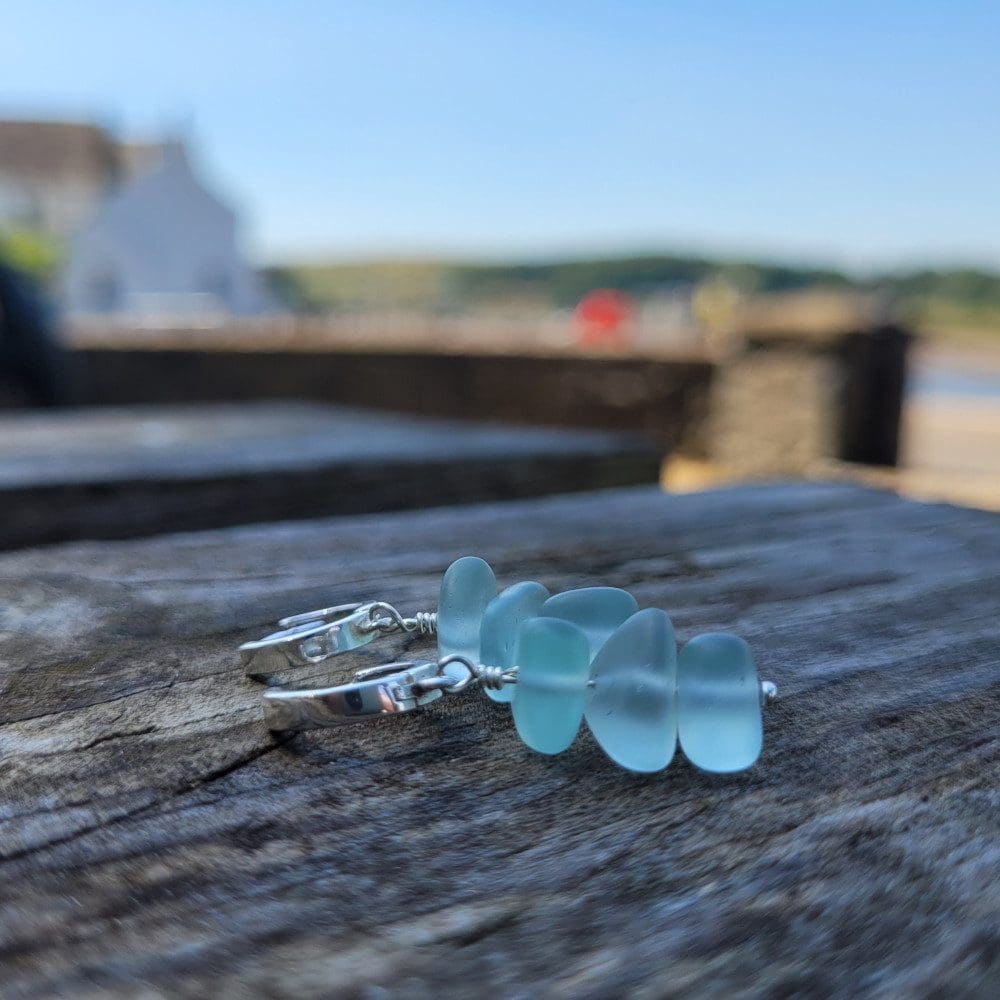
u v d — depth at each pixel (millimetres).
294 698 85
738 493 198
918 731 90
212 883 67
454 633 98
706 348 668
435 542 153
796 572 139
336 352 796
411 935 63
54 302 615
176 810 75
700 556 148
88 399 702
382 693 84
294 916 64
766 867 70
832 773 82
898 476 602
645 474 275
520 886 67
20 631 109
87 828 73
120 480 193
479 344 751
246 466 212
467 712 93
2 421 313
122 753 83
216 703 93
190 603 120
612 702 81
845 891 67
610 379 704
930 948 62
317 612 109
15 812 74
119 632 110
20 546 183
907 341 628
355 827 74
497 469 243
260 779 80
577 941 62
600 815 76
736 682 80
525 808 77
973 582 136
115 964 59
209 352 813
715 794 79
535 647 82
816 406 621
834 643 111
